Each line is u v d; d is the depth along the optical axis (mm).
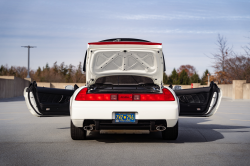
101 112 4875
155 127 5004
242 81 28234
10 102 20688
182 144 5277
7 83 28234
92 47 5512
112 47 5508
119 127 4949
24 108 14703
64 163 3932
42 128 7312
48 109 5699
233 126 8047
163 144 5273
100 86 6082
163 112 4887
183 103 5816
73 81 60625
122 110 4875
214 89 5750
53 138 5840
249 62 40250
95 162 3986
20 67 75375
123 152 4598
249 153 4555
